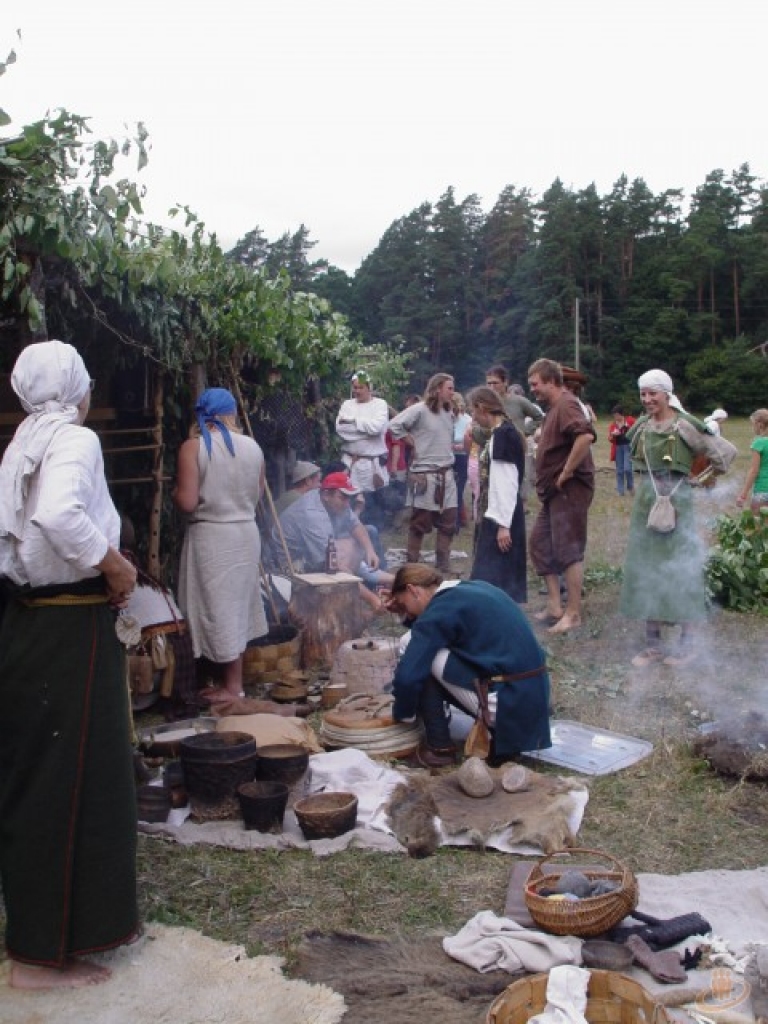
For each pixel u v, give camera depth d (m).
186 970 2.94
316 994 2.82
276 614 6.14
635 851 3.79
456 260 66.12
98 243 4.68
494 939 3.01
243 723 4.51
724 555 8.00
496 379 9.34
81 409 2.88
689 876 3.54
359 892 3.45
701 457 6.06
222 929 3.22
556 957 2.93
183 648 5.23
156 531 6.07
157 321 5.68
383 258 66.00
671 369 62.44
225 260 6.73
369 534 8.37
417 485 8.77
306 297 8.62
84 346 5.75
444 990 2.86
